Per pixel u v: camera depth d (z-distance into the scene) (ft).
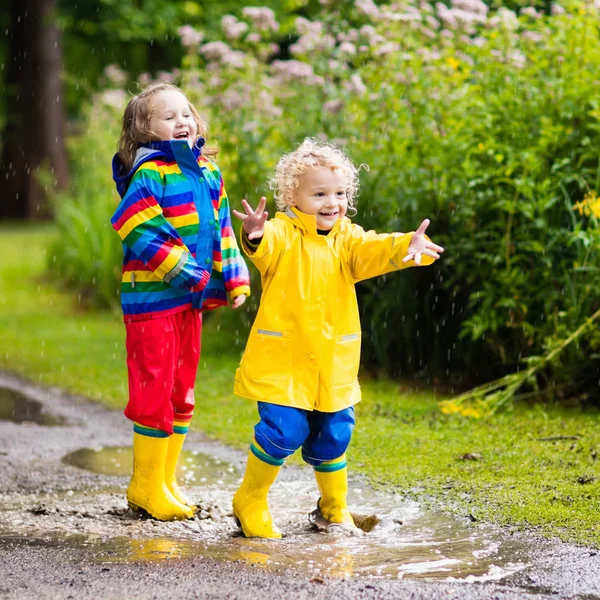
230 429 24.39
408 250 15.47
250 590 12.74
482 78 28.19
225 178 34.32
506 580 13.30
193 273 16.20
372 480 19.17
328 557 14.35
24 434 24.25
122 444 23.36
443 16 29.55
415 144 29.45
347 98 31.14
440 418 24.61
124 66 95.09
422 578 13.38
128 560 14.14
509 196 26.27
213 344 35.81
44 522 16.37
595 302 25.31
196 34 36.04
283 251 15.70
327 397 15.69
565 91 26.43
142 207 16.19
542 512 16.48
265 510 15.80
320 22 33.83
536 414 24.76
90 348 36.55
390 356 30.48
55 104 89.10
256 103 33.68
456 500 17.52
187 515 16.83
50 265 52.29
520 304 25.80
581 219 25.48
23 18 88.02
